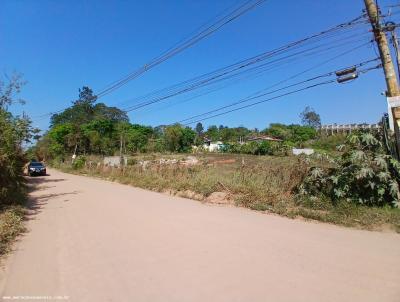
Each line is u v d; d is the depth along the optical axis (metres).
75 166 42.78
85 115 73.44
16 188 15.44
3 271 6.41
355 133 10.93
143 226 9.68
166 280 5.74
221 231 8.90
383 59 10.48
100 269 6.37
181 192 16.70
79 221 10.77
